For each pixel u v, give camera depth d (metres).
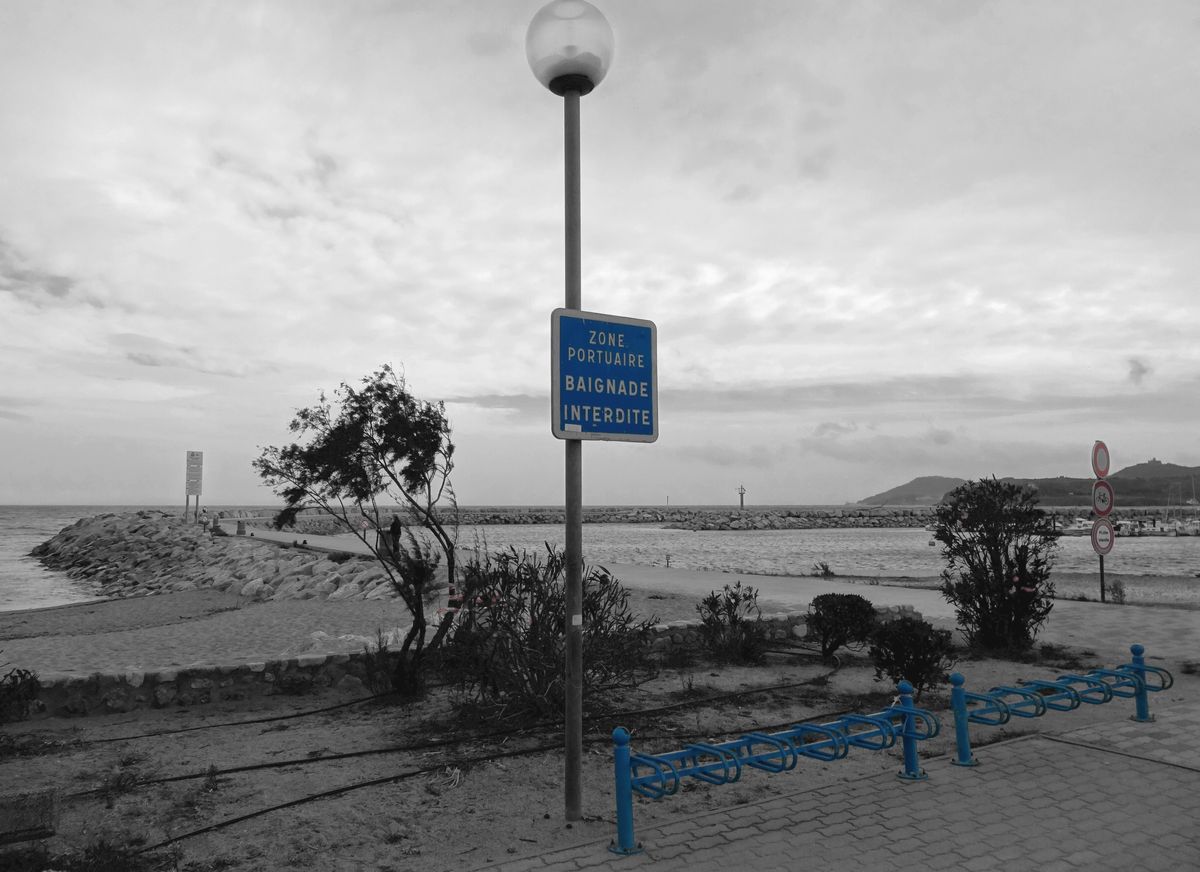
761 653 10.95
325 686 9.12
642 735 7.28
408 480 8.80
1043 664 10.58
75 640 14.82
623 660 8.09
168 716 8.18
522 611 7.90
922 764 6.30
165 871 4.54
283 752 6.85
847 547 59.25
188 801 5.64
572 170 5.17
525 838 4.95
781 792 5.73
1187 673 9.93
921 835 4.85
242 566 31.94
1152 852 4.57
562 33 5.12
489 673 7.78
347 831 5.12
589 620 8.02
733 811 5.30
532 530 99.62
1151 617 14.55
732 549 55.47
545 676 7.69
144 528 53.56
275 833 5.09
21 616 23.00
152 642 14.07
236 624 16.50
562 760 6.55
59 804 5.46
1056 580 26.25
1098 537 17.05
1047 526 11.71
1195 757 6.35
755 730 7.45
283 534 50.03
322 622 16.28
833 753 5.57
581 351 5.03
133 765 6.52
